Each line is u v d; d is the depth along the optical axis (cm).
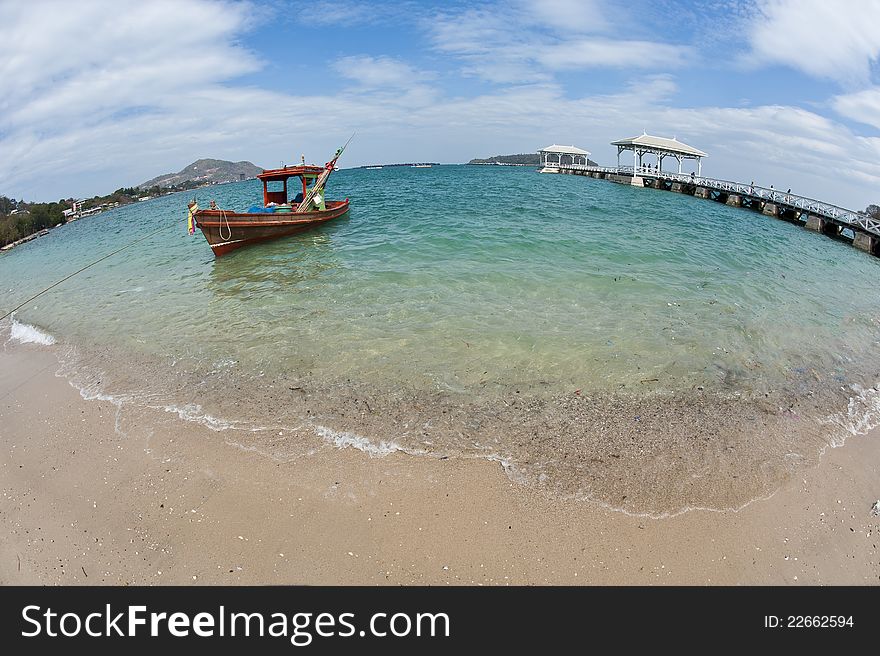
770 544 542
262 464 659
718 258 1739
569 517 568
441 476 627
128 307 1366
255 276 1567
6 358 1082
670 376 866
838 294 1409
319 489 612
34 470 683
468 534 548
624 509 580
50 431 768
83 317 1312
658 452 673
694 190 4800
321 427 730
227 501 603
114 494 627
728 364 918
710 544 540
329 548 536
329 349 973
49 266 2259
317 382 854
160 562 533
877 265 1980
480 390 816
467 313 1128
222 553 538
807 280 1540
